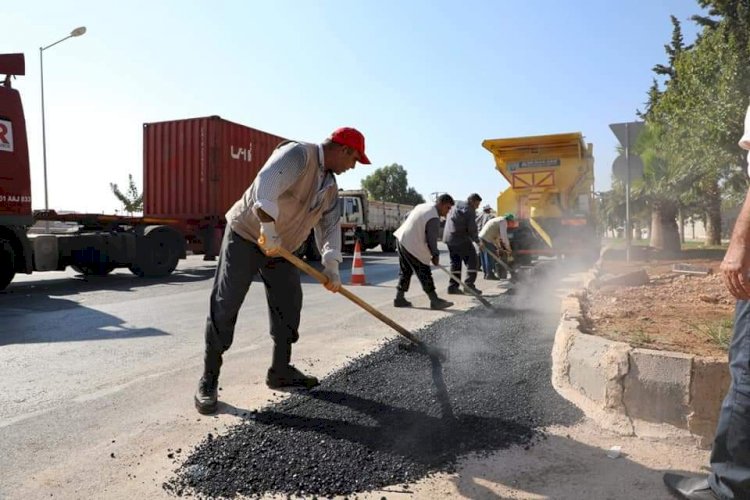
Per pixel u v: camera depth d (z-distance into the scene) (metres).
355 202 24.09
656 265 11.26
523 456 2.71
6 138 8.88
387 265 16.77
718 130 12.12
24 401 3.70
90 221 11.13
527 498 2.33
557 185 12.59
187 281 11.31
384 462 2.63
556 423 3.07
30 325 6.42
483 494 2.36
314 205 3.47
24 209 9.20
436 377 3.86
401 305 7.79
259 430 3.03
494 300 8.13
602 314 4.95
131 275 12.79
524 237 12.67
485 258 11.20
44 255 10.01
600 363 3.14
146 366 4.61
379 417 3.18
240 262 3.41
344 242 22.72
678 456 2.71
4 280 9.25
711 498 2.17
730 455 2.09
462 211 8.80
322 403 3.44
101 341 5.57
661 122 15.77
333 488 2.42
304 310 7.54
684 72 14.13
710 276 8.42
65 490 2.46
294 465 2.61
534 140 12.26
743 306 2.06
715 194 21.72
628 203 11.56
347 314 7.16
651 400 2.93
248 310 7.54
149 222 12.45
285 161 3.20
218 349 3.48
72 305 7.95
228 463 2.65
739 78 11.84
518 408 3.25
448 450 2.76
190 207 14.02
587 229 12.26
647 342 3.56
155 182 14.47
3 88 8.86
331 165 3.49
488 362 4.21
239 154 14.59
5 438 3.06
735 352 2.10
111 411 3.48
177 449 2.87
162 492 2.43
